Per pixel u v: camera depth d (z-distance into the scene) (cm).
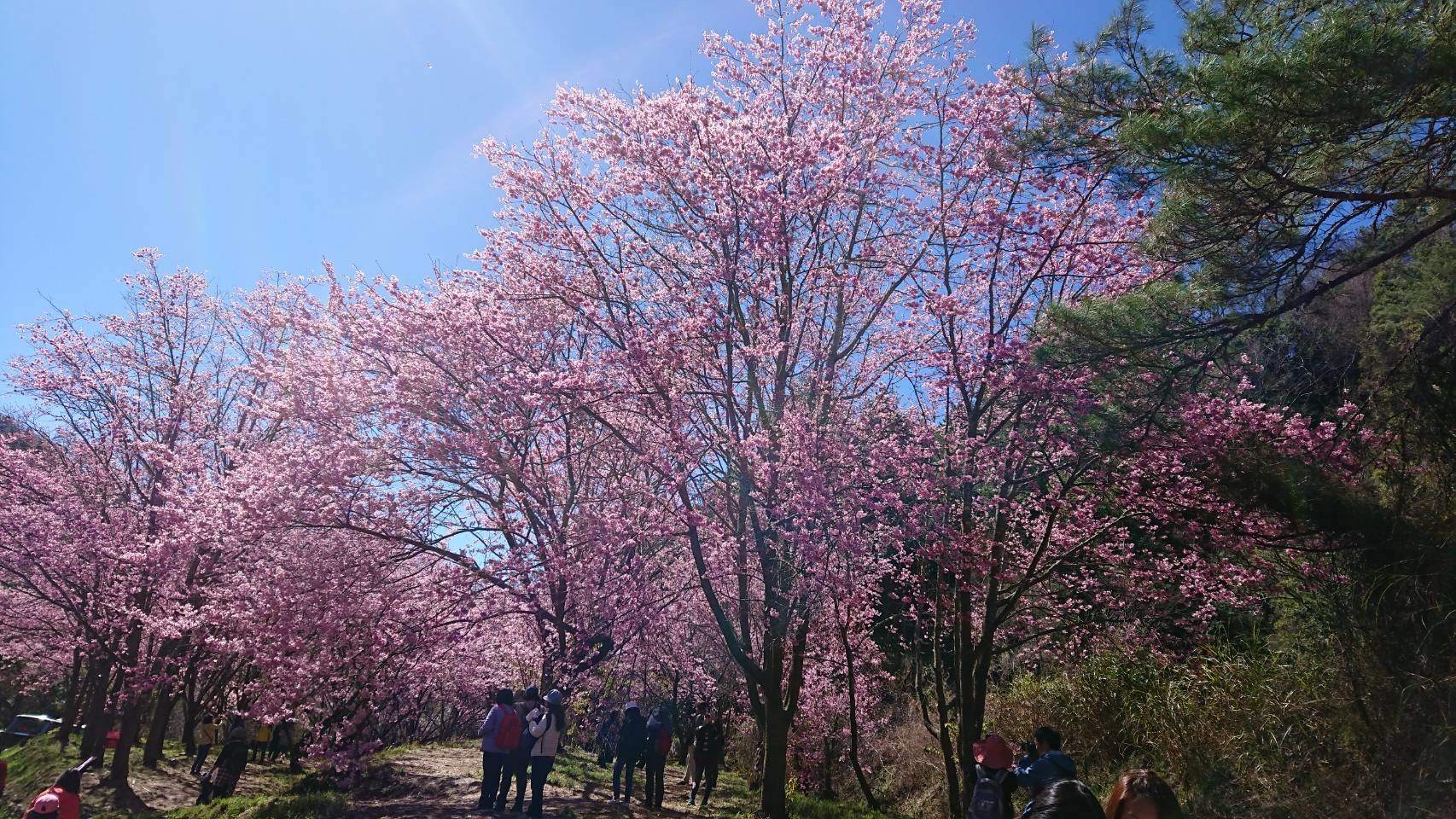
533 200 1266
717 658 1712
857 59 1261
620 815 1188
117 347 1908
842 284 1238
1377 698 784
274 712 1227
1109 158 838
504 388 1148
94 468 1852
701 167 1162
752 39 1295
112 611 1697
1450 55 592
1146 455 962
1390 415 834
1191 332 803
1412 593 773
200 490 1332
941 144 1209
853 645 1589
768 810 1161
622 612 1251
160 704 2023
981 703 1143
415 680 1437
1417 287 845
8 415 1856
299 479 1166
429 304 1230
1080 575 1341
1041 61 836
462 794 1356
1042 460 1137
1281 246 764
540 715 1070
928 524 1080
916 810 1450
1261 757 890
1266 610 1152
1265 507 877
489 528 1319
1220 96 670
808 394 1268
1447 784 687
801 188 1161
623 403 1198
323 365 1234
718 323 1149
